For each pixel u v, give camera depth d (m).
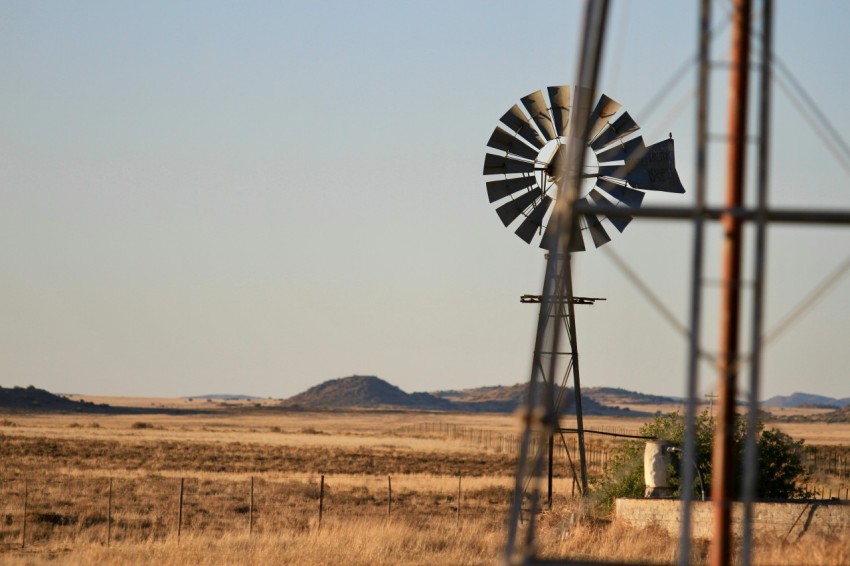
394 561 47.91
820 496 66.62
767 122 25.80
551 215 55.34
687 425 25.28
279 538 55.50
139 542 60.16
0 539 61.91
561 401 59.59
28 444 162.50
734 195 26.09
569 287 56.47
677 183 54.00
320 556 49.12
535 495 26.44
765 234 25.45
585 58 27.23
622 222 54.16
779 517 47.53
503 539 54.06
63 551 56.47
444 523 69.31
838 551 38.81
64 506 80.62
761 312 25.31
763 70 25.92
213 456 153.00
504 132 57.38
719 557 26.28
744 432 60.50
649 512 52.56
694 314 25.36
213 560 48.31
